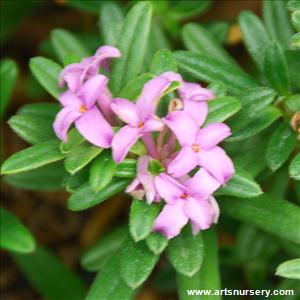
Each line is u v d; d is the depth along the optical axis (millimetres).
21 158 170
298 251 205
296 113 178
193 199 159
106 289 183
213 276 179
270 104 187
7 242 188
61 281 238
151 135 165
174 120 158
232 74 190
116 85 184
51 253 240
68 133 167
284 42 202
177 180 162
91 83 160
